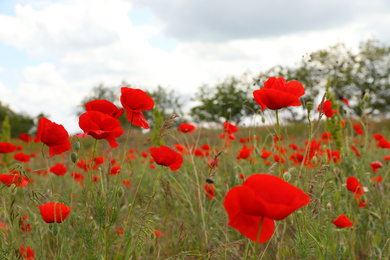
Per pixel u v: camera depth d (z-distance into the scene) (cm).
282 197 97
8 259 170
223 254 198
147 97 172
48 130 168
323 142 414
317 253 205
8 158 556
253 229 103
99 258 173
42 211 166
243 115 2447
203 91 2566
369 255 266
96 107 179
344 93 3030
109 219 167
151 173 499
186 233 251
